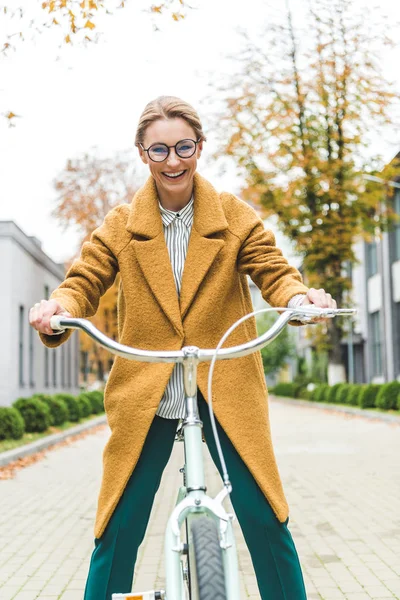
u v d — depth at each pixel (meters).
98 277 2.72
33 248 22.67
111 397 2.64
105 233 2.75
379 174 23.41
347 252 24.64
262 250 2.72
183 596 1.96
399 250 27.58
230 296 2.71
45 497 8.12
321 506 7.11
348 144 23.23
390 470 9.60
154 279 2.62
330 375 28.08
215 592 1.81
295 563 2.58
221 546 1.95
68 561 5.28
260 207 24.19
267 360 49.59
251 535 2.57
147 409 2.54
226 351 2.14
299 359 48.34
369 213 26.12
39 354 24.09
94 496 8.16
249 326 2.76
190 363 2.14
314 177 23.27
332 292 25.22
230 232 2.72
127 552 2.57
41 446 13.27
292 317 2.25
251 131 22.95
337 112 22.70
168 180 2.62
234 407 2.58
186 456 2.16
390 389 20.64
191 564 2.04
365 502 7.32
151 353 2.12
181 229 2.74
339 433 15.55
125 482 2.55
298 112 23.06
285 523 2.59
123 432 2.57
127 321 2.67
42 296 24.67
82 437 16.78
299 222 24.64
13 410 13.77
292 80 22.52
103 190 27.70
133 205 2.72
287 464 10.41
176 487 8.60
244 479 2.57
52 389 26.95
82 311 2.64
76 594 4.46
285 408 29.33
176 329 2.60
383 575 4.71
